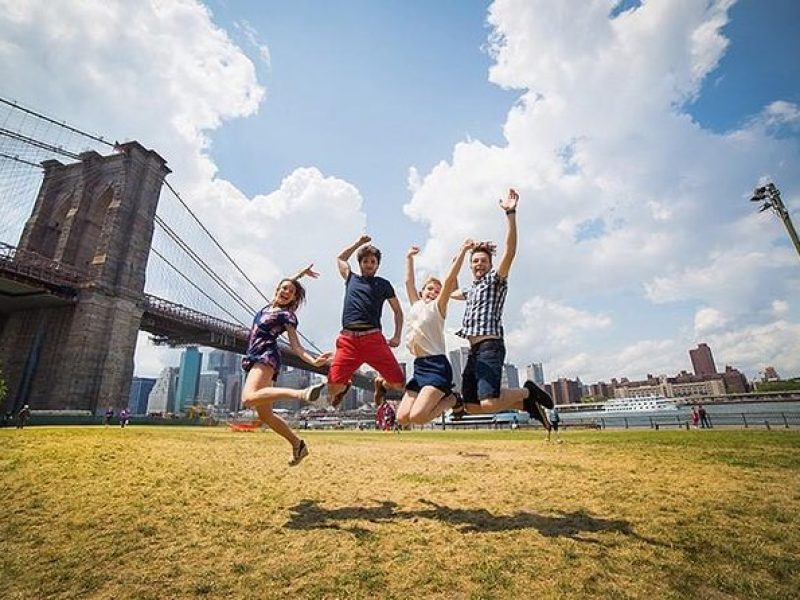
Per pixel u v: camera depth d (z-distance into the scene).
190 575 2.18
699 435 14.19
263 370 3.73
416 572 2.21
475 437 18.25
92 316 32.59
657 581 2.10
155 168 41.19
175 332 43.75
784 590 2.02
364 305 3.96
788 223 13.85
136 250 37.53
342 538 2.68
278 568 2.26
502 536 2.70
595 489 4.04
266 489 3.96
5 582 2.09
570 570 2.21
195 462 5.38
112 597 1.97
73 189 40.72
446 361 3.68
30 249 38.72
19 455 4.98
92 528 2.80
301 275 4.27
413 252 4.60
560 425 34.44
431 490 4.02
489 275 3.85
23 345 33.88
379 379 4.05
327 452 7.60
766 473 4.93
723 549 2.47
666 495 3.76
